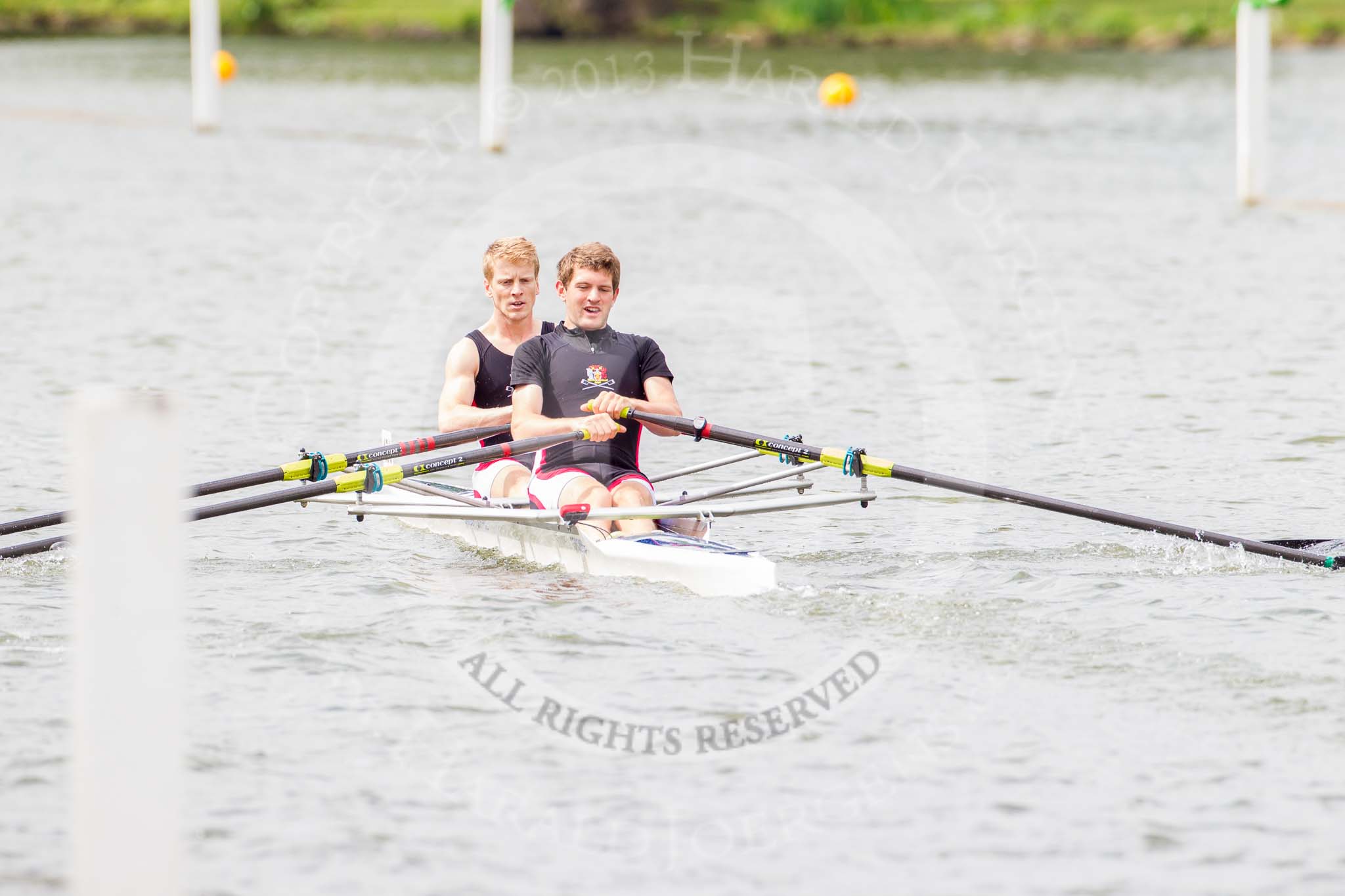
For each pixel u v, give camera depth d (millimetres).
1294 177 114438
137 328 60625
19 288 68750
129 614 14125
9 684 25031
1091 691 25000
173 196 100312
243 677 25578
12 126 139250
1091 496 38094
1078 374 53531
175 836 14570
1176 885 19234
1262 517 36094
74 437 13914
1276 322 63000
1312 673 25594
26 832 20250
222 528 34938
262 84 182250
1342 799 21266
